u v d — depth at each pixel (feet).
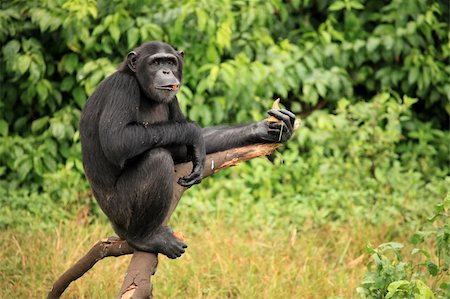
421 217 51.60
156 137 33.32
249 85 57.26
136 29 56.08
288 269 44.19
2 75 57.77
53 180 53.57
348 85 60.39
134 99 34.37
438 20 65.46
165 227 33.60
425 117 66.08
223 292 42.42
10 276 43.04
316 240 48.67
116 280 42.55
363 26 64.85
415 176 55.93
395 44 60.95
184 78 58.13
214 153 35.65
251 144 36.52
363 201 52.65
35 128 57.26
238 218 50.93
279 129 35.24
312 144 58.29
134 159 33.86
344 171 55.67
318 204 53.31
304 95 59.36
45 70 57.77
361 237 48.62
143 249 33.19
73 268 35.45
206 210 51.47
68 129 56.03
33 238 47.16
